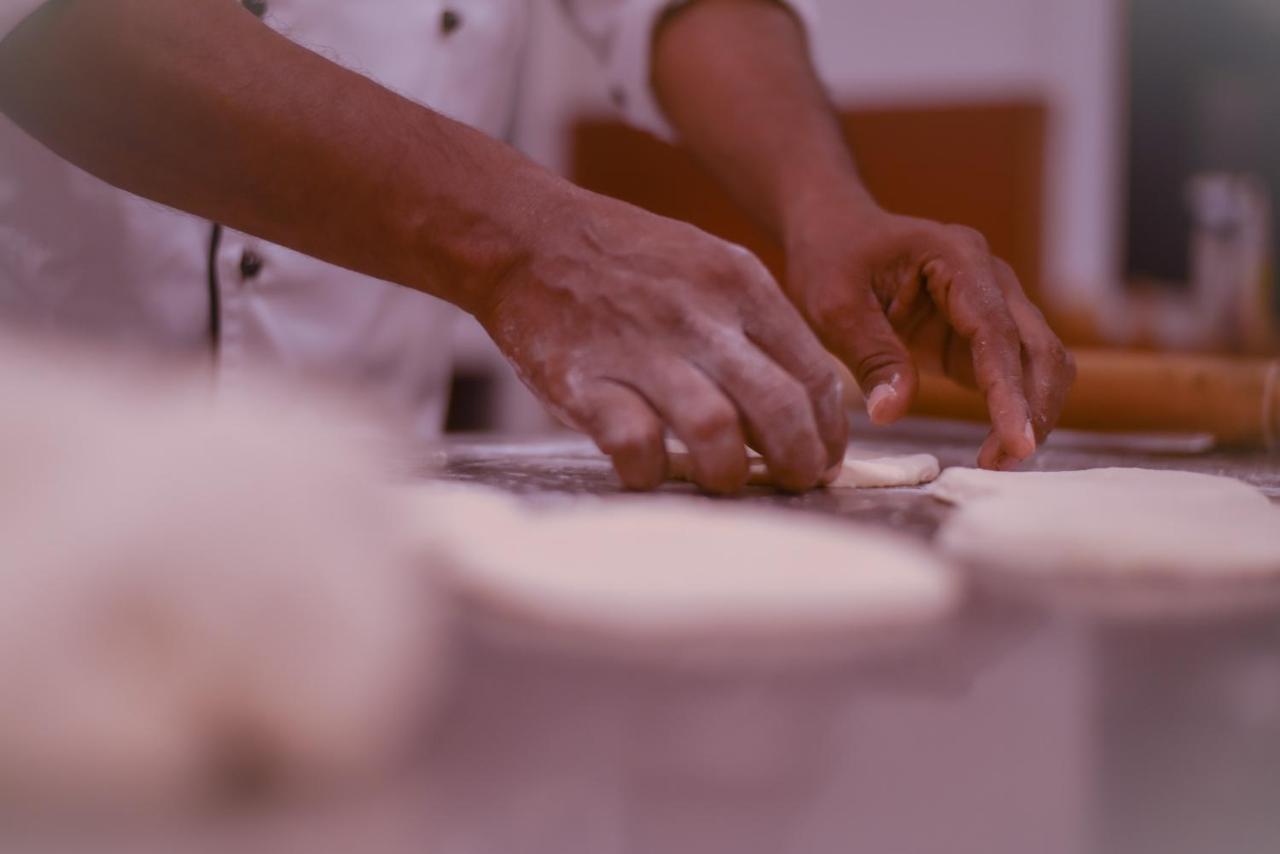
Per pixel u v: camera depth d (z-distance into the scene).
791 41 1.21
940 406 1.15
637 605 0.32
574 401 0.62
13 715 0.17
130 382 0.24
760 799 0.20
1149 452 1.02
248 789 0.19
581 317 0.63
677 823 0.19
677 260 0.62
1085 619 0.35
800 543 0.40
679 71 1.20
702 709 0.25
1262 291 2.20
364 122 0.64
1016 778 0.22
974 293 0.83
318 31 1.15
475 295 0.67
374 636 0.20
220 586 0.19
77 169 1.03
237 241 1.13
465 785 0.20
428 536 0.41
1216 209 2.21
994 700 0.26
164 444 0.20
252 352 1.15
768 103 1.12
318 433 0.22
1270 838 0.19
